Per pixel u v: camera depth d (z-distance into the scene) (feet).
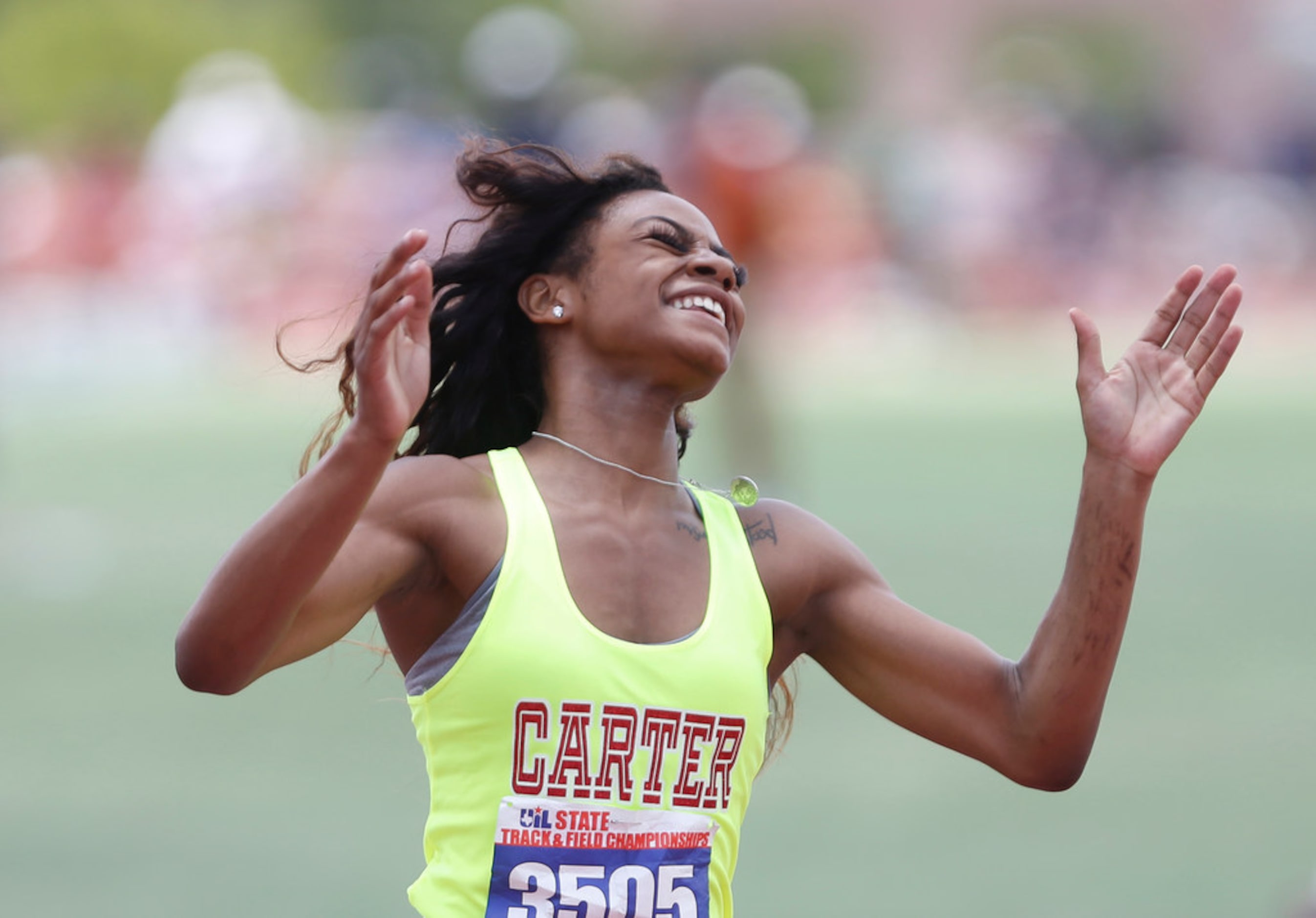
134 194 316.40
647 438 33.45
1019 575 105.60
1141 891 55.21
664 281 33.24
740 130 130.21
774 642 34.68
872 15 500.74
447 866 31.12
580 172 34.81
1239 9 480.64
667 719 31.27
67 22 430.61
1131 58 500.74
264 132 321.52
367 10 513.86
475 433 35.24
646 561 32.55
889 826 62.64
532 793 30.81
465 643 31.30
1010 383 251.80
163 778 68.13
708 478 139.13
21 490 148.77
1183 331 33.86
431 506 31.91
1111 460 33.01
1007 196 346.95
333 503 28.99
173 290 307.17
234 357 287.28
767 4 481.05
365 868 57.52
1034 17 516.73
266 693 82.99
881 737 75.72
